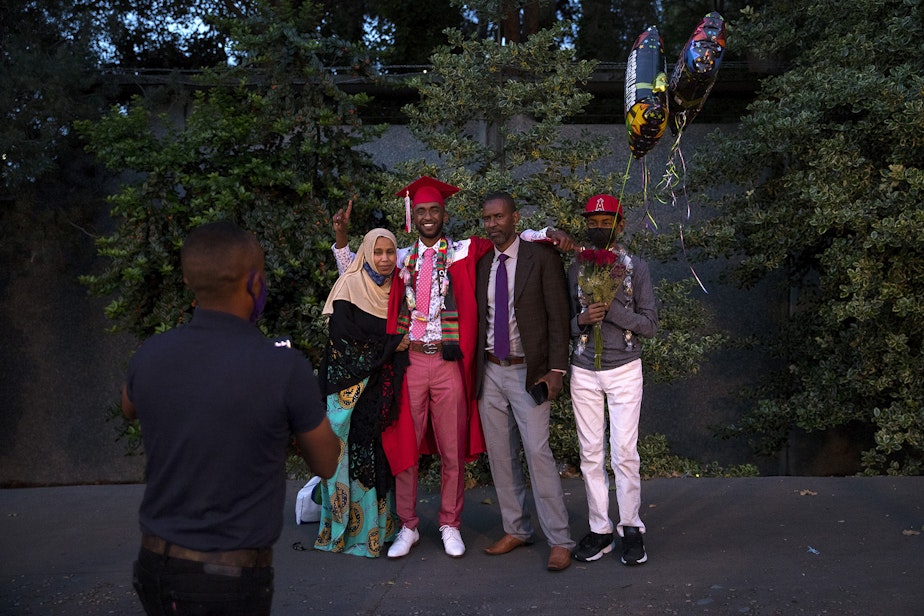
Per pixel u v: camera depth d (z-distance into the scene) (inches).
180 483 80.4
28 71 249.1
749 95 300.5
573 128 291.4
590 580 155.3
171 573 79.3
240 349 83.0
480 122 278.7
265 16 251.0
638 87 147.6
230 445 80.3
